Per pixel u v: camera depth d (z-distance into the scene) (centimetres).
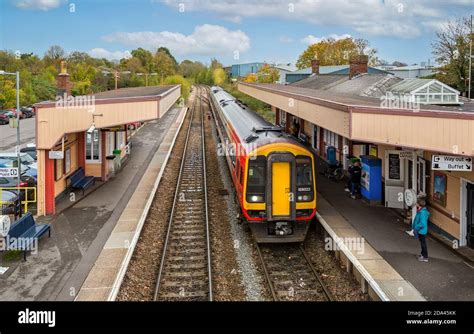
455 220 1223
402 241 1251
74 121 1525
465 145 961
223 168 2439
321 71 5356
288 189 1313
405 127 1076
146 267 1192
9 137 3475
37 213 1527
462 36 4484
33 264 1123
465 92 4362
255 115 2183
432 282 992
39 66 7406
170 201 1833
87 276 1052
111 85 6444
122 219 1484
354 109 1155
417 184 1448
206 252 1285
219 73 11431
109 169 2133
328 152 2327
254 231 1327
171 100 2406
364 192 1680
